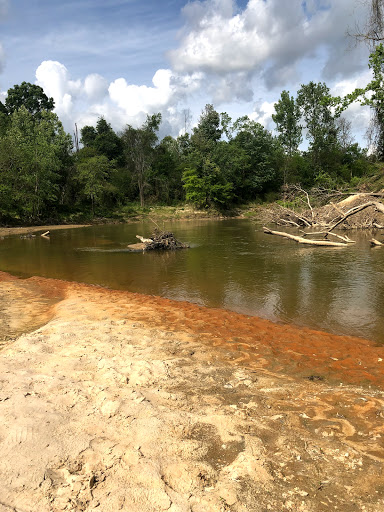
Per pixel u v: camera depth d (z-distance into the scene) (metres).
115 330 6.47
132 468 2.71
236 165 52.00
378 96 18.97
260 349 5.78
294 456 2.99
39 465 2.70
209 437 3.21
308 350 5.80
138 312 7.86
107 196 47.94
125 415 3.41
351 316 7.73
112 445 2.96
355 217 25.19
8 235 28.73
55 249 19.64
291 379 4.68
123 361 4.92
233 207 53.72
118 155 62.34
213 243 20.62
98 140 61.19
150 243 18.56
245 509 2.41
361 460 2.95
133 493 2.48
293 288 10.09
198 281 11.22
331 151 54.75
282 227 29.83
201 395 4.07
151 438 3.08
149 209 49.28
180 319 7.38
